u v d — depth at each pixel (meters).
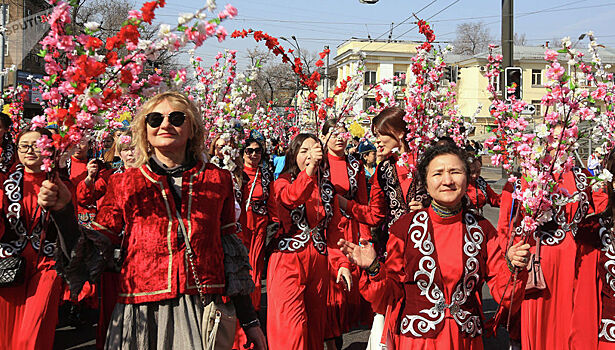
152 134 2.69
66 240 2.59
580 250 4.16
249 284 2.80
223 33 2.37
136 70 2.49
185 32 2.36
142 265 2.58
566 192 3.36
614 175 3.83
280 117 19.62
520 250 3.13
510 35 16.00
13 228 4.04
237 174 5.69
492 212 15.99
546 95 3.31
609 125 4.74
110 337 2.59
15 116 8.67
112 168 5.74
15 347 3.97
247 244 5.80
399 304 3.14
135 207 2.62
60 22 2.42
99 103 2.45
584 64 4.26
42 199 2.50
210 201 2.69
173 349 2.56
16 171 4.14
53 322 4.07
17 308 4.04
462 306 3.05
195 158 2.82
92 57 2.47
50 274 4.05
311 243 4.56
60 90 2.42
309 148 4.77
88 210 5.50
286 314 4.38
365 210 4.94
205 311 2.59
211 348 2.55
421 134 5.09
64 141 2.46
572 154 3.54
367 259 3.13
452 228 3.10
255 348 2.88
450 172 3.02
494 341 5.61
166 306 2.58
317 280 4.58
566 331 4.21
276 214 4.66
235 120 5.86
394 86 6.78
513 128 3.61
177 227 2.62
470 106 52.56
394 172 4.88
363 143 9.84
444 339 3.00
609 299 3.85
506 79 10.71
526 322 4.32
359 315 5.29
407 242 3.12
